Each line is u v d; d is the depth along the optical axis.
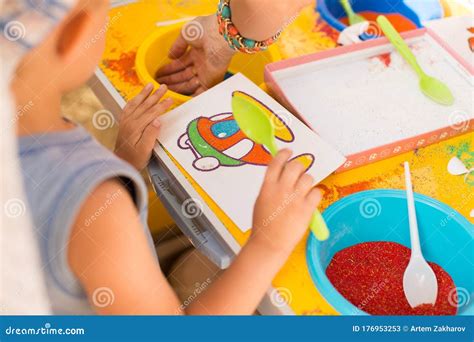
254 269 0.74
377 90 1.01
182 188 0.86
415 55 1.08
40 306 0.70
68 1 0.60
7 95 0.61
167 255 1.10
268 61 1.14
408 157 0.92
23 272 0.66
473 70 1.02
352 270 0.85
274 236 0.75
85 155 0.65
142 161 0.91
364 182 0.88
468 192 0.87
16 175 0.63
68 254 0.64
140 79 1.06
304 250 0.79
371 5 1.29
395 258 0.88
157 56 1.15
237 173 0.86
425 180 0.88
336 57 1.06
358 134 0.93
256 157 0.89
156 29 1.16
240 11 0.98
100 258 0.64
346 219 0.86
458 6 1.21
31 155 0.64
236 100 0.91
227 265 0.81
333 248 0.87
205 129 0.93
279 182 0.78
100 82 1.06
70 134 0.66
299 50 1.14
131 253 0.65
